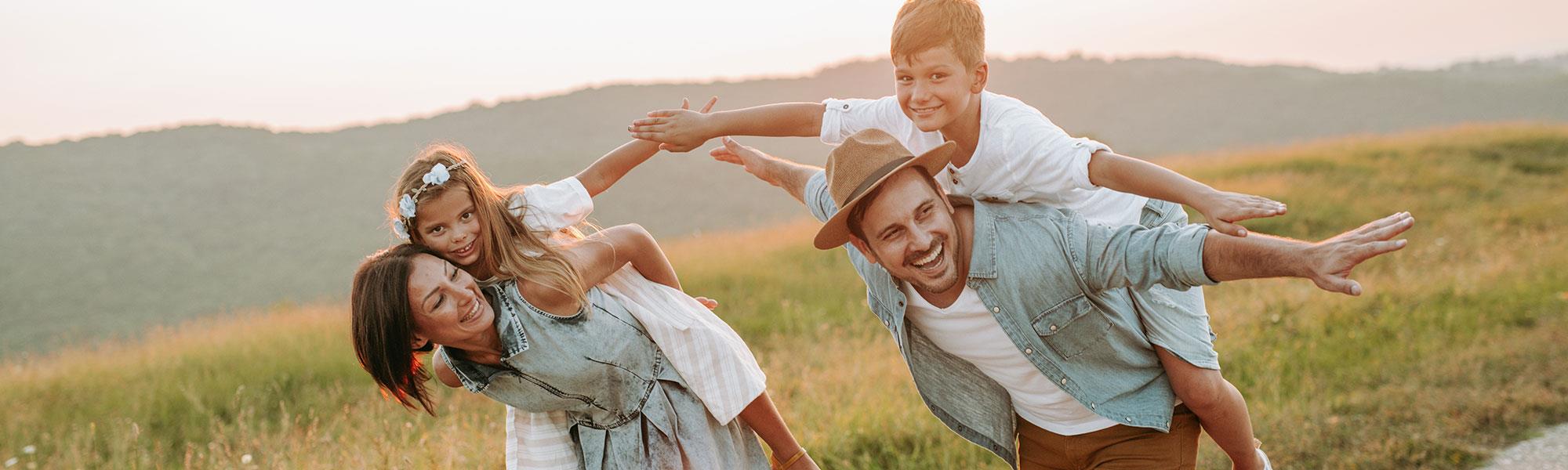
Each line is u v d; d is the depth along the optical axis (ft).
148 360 29.58
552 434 9.97
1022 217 9.58
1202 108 330.75
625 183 187.83
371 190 198.80
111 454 20.52
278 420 22.81
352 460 16.06
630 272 10.26
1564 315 23.52
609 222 156.87
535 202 9.73
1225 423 10.44
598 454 9.80
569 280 9.02
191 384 24.67
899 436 16.81
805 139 231.71
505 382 9.44
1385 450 15.57
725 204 169.48
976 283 9.53
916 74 9.46
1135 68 396.78
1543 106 307.37
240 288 127.44
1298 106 328.70
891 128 10.82
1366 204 47.16
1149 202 11.39
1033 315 9.52
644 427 9.69
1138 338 9.93
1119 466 10.48
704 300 11.22
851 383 20.30
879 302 10.91
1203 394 10.17
